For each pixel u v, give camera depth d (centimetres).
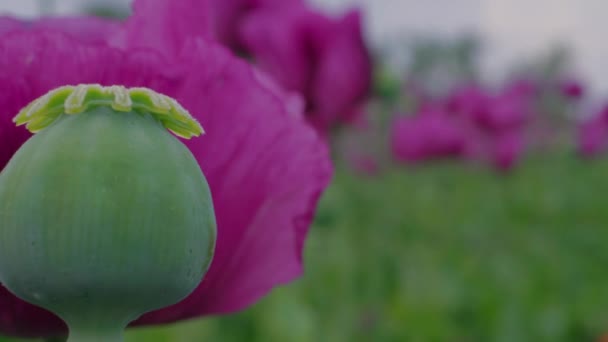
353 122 80
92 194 21
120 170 21
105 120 22
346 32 78
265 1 76
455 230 194
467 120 238
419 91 217
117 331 22
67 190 21
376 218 169
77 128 22
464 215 223
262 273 27
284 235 27
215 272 27
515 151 244
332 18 78
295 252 27
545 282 145
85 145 21
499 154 243
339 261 105
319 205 88
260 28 74
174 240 22
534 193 262
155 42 27
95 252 21
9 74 24
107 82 25
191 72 25
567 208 257
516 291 128
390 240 160
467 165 246
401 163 214
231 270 27
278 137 27
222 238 27
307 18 76
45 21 30
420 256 150
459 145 216
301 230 27
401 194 218
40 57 25
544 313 116
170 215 22
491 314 117
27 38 25
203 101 26
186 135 23
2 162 25
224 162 26
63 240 21
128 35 27
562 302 128
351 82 78
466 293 122
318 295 100
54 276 21
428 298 112
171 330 78
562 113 329
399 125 210
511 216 241
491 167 246
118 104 22
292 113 29
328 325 95
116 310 22
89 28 30
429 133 214
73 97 22
